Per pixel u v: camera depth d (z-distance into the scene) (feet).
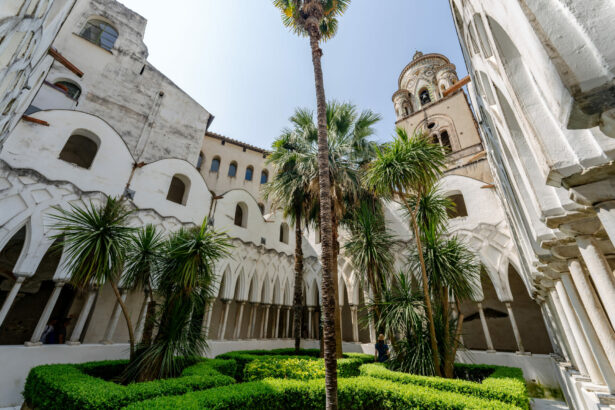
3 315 21.66
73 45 46.75
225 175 66.49
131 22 56.54
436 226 26.78
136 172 34.17
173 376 20.01
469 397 14.43
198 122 61.36
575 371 19.43
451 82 80.53
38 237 24.29
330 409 14.43
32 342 22.61
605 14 3.86
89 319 33.78
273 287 48.34
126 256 21.15
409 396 15.15
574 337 16.63
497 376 19.98
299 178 37.86
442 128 69.72
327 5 28.78
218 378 18.38
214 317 46.14
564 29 4.10
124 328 35.86
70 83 45.21
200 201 40.63
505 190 19.11
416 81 89.76
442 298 23.11
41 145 26.50
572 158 6.17
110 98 48.96
